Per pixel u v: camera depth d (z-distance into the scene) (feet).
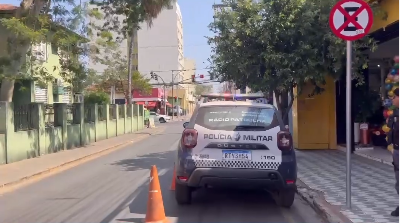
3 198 31.99
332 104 57.06
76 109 74.13
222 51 44.19
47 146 60.13
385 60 55.06
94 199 30.42
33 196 32.37
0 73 53.06
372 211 24.73
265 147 24.90
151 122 147.54
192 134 25.27
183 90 317.22
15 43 53.42
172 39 268.62
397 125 22.82
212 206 27.81
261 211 26.71
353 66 42.34
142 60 268.82
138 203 28.86
